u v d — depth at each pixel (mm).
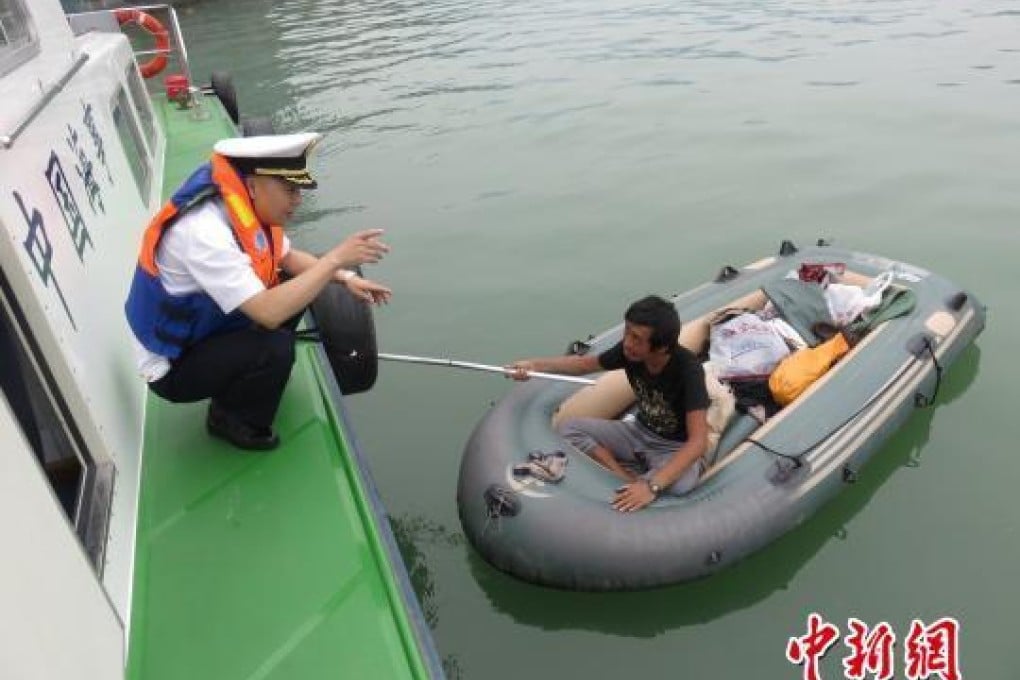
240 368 2869
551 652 3547
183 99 8633
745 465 3818
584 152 8742
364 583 2543
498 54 13023
